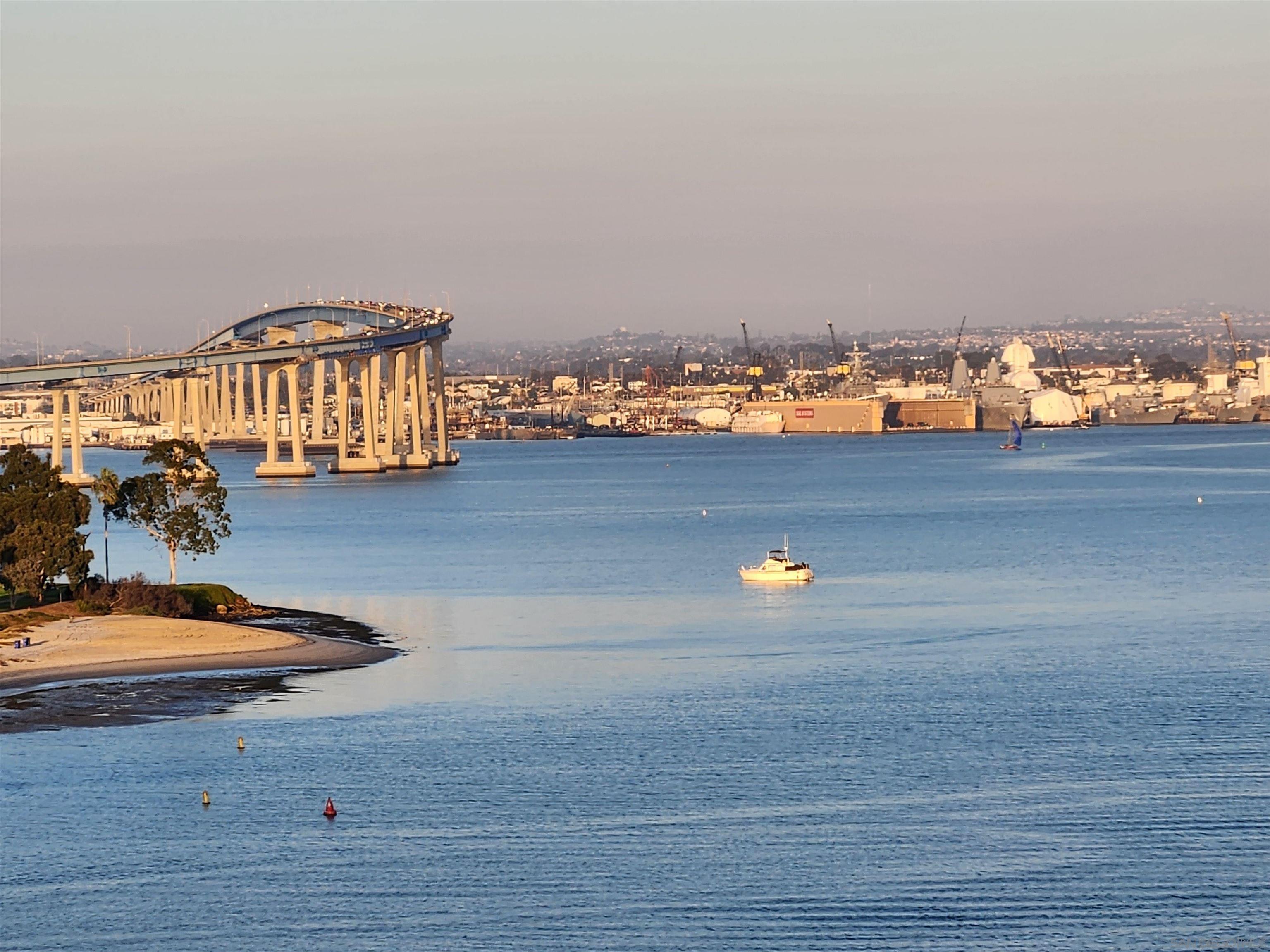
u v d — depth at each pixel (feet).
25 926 587.68
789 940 570.46
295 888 619.26
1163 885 611.88
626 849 655.76
